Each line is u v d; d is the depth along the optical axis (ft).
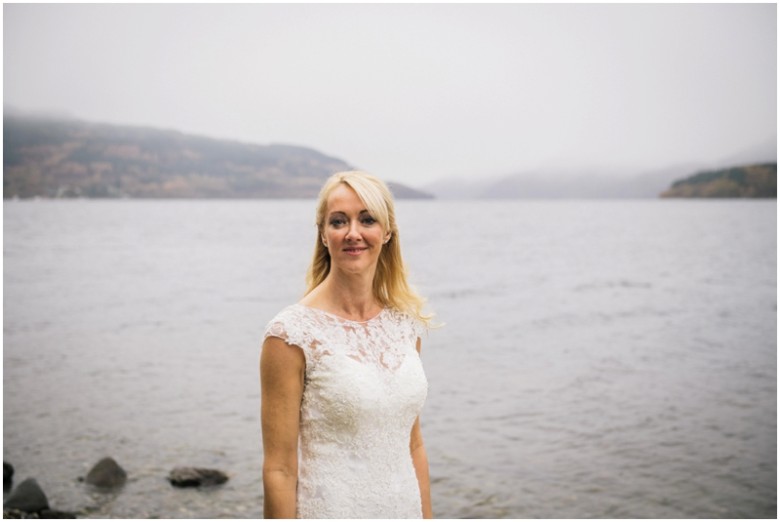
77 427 33.71
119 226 288.10
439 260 167.22
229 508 23.97
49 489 25.43
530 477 27.76
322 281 8.58
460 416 37.70
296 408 7.36
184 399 40.16
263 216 398.21
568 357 56.75
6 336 63.52
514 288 114.62
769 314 82.58
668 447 31.86
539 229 302.66
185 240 224.94
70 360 52.08
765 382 46.44
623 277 130.93
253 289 112.47
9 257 153.48
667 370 50.80
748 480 27.66
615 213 446.60
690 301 96.43
